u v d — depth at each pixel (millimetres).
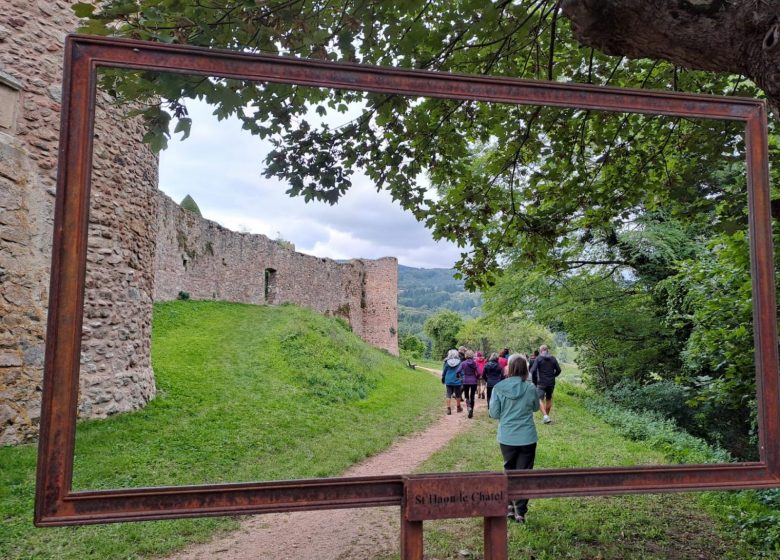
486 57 4492
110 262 7031
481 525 4062
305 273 25188
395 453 6270
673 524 4184
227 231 19828
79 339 1604
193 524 4004
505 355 10750
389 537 3928
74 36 1682
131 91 2885
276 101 3711
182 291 16938
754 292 1990
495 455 6000
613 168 4902
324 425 7656
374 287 31125
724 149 4332
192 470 5102
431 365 30516
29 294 5645
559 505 4539
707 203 4711
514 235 5031
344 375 12289
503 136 4789
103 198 6957
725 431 8539
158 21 2738
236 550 3666
